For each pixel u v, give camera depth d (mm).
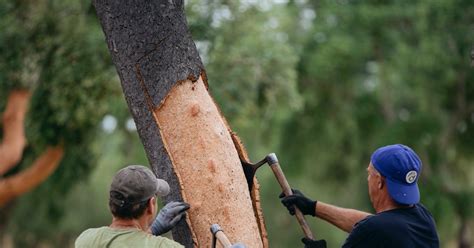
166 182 7051
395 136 34656
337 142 37250
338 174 38812
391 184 7109
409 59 32500
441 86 33719
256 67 25281
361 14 32219
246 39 25266
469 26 31922
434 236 7219
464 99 34531
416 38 33438
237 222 7512
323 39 33094
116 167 45938
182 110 7660
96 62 23375
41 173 25734
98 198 51312
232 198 7539
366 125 36469
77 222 50344
